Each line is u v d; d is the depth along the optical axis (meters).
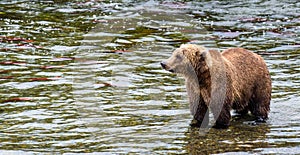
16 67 16.41
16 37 19.44
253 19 22.28
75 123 12.48
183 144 11.38
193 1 25.25
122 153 10.90
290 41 19.47
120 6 24.05
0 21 21.38
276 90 14.73
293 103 13.79
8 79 15.38
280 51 18.38
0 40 18.98
